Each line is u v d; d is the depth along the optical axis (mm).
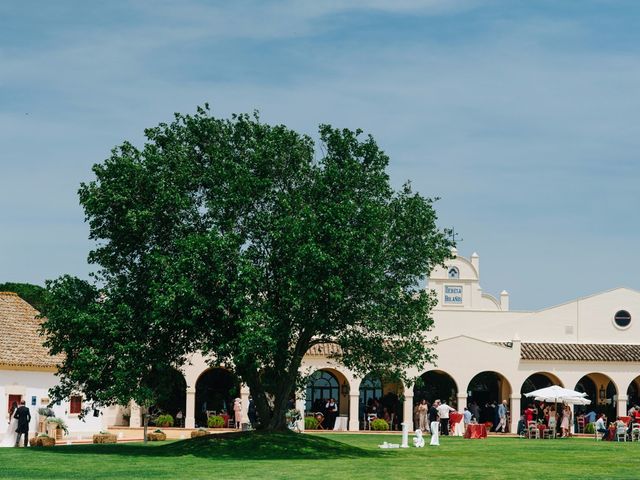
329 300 31047
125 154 33438
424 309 33688
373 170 33750
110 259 33438
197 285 30500
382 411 57188
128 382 31594
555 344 59188
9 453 32125
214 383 57375
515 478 24953
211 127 33750
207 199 33062
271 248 31953
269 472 25562
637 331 60406
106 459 29703
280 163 33219
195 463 28344
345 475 24922
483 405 58594
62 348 33469
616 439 47219
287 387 34531
